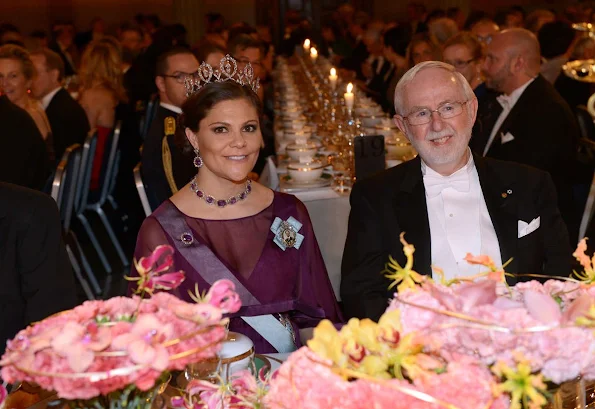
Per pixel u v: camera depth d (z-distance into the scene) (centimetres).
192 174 387
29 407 172
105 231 651
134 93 676
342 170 414
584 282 143
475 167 247
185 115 235
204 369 162
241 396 143
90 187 575
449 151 236
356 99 641
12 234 219
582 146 429
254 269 236
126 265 583
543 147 414
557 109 419
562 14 1039
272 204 244
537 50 431
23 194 222
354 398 119
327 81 770
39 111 563
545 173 249
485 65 444
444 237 241
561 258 246
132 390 141
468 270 238
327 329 125
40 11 1404
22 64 535
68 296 226
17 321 224
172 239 235
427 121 236
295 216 245
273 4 1585
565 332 125
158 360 121
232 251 236
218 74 231
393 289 246
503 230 239
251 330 234
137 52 933
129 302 140
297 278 241
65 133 565
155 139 410
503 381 129
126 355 123
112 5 1459
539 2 1420
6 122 428
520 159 418
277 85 907
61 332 122
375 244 248
